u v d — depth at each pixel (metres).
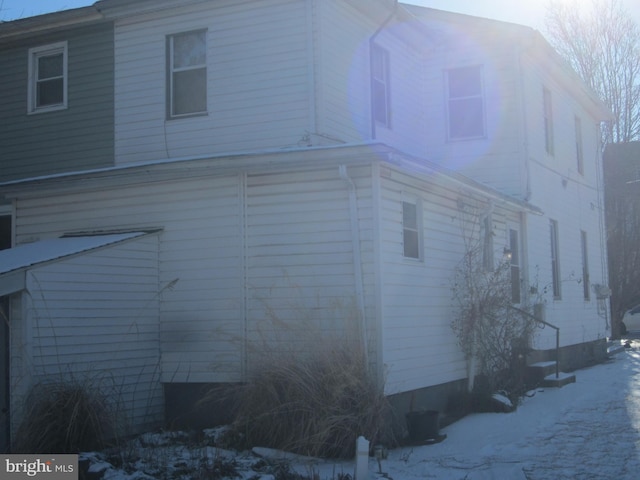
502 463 8.59
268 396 9.32
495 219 14.05
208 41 12.58
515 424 10.89
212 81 12.47
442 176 10.91
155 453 8.96
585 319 19.45
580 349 18.94
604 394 13.59
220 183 11.02
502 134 15.44
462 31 15.66
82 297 10.09
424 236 11.20
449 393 11.77
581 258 19.62
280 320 9.93
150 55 13.03
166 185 11.41
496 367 12.79
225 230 10.90
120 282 10.66
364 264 9.91
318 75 11.82
